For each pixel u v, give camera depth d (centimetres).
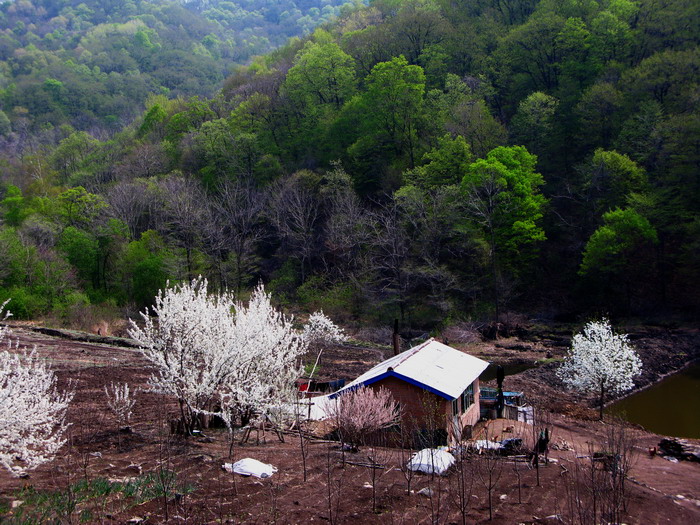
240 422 1686
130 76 15612
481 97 7194
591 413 2641
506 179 5259
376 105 6988
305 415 1853
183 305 1503
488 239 5378
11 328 3856
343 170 6669
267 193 6606
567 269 5675
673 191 5309
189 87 16112
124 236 6022
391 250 5591
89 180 7675
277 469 1347
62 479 1173
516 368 3775
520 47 7681
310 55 8419
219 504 1090
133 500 1073
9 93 13362
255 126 8056
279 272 6084
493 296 5231
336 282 5612
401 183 6359
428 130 6938
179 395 1528
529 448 1677
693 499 1473
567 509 1220
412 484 1298
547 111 6306
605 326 2733
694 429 2605
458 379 1905
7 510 984
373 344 4306
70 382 2328
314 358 3475
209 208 6059
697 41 6619
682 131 5178
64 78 14712
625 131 5881
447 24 8538
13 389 1060
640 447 2133
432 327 4909
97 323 4509
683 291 5050
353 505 1141
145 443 1485
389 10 11069
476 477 1391
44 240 5853
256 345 1538
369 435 1762
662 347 4081
